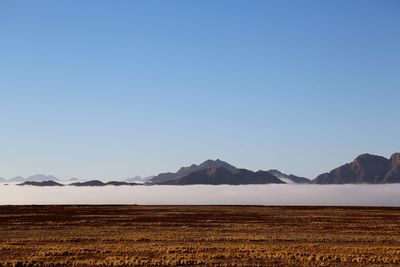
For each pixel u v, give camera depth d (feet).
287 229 183.32
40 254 118.73
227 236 157.89
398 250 126.11
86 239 148.46
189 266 105.09
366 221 223.10
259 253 118.93
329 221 222.69
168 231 175.22
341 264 107.24
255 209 338.13
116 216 254.47
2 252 122.01
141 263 107.14
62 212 289.74
